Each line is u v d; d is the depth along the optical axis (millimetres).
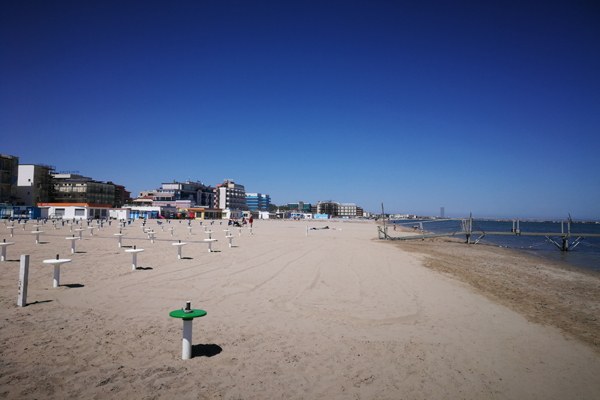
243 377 5355
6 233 31641
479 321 9188
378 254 24500
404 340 7430
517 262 25516
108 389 4754
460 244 42344
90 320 7590
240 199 184125
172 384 4984
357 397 4996
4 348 5879
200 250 21859
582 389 5703
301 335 7387
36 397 4457
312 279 13727
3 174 80562
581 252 38906
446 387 5465
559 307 11586
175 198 137750
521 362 6664
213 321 7969
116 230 39594
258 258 19219
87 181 102125
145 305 9008
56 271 10414
